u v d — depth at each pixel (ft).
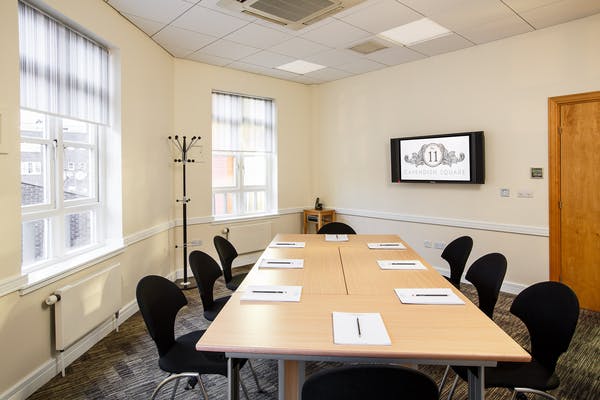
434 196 16.15
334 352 4.80
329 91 20.22
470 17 11.78
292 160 20.34
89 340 9.95
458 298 6.75
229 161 18.42
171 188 15.67
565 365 8.89
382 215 18.07
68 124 10.15
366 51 15.10
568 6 11.06
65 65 9.27
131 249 12.29
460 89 15.02
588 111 12.03
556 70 12.53
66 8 8.92
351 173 19.40
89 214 11.04
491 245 14.47
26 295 7.66
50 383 8.23
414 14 11.53
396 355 4.75
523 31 13.00
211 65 16.93
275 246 11.42
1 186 7.02
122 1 10.61
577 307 5.73
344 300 6.72
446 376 7.79
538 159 13.10
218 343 5.03
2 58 7.02
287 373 6.10
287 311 6.19
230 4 9.42
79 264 9.20
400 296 6.85
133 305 12.40
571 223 12.52
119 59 11.47
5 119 7.08
